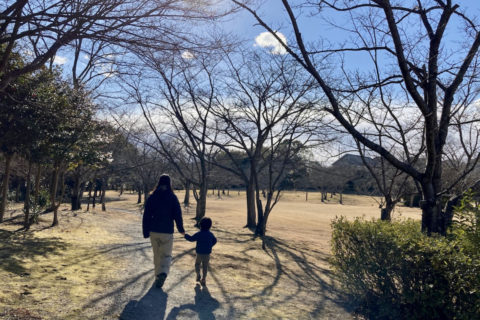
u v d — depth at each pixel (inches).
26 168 745.0
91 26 232.7
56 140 447.5
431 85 261.1
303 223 1213.7
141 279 236.5
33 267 239.1
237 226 975.0
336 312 221.6
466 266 156.3
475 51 270.2
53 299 175.0
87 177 1107.9
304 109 716.7
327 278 336.2
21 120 404.2
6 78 266.5
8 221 543.8
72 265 260.1
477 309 148.8
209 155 1075.3
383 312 207.5
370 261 217.8
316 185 2810.0
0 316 143.7
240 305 206.8
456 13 290.2
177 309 185.3
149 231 217.0
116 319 158.9
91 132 480.7
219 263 338.0
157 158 1342.3
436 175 287.1
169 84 799.7
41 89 419.5
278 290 261.7
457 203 272.5
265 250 499.5
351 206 2396.7
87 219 726.5
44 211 775.7
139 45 234.8
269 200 671.1
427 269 180.2
